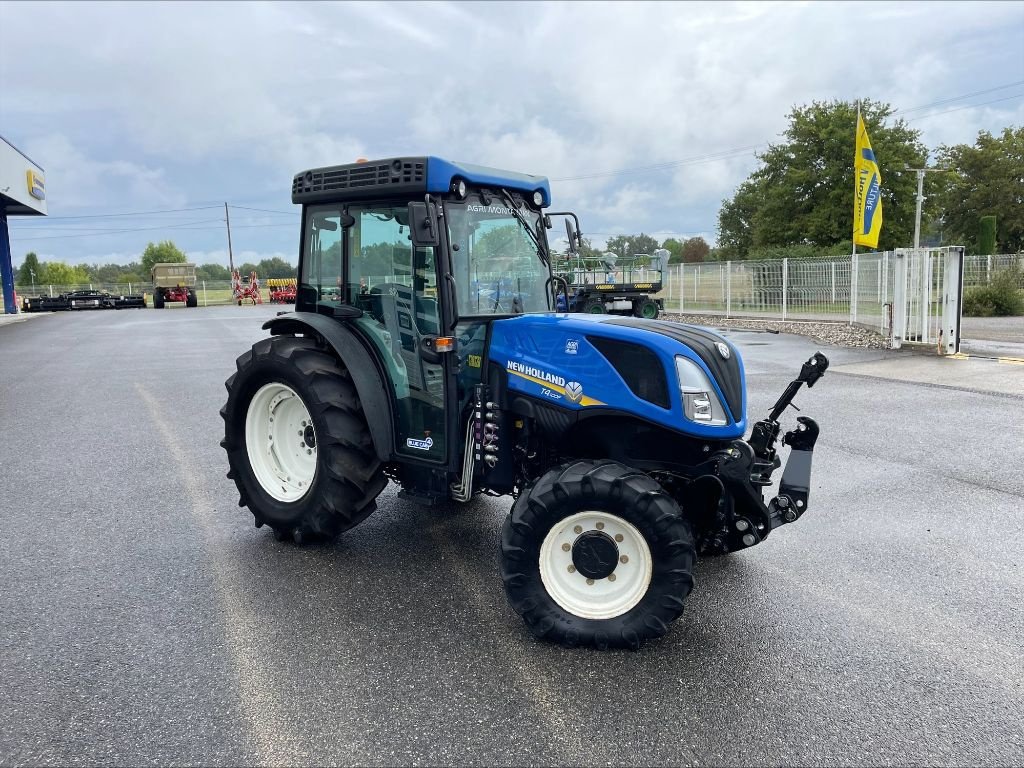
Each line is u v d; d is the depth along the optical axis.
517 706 2.82
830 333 16.16
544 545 3.28
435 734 2.65
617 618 3.21
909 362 11.70
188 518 5.01
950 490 5.44
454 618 3.55
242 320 26.88
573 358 3.61
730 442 3.54
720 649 3.24
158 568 4.16
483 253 4.05
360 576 4.05
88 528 4.81
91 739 2.63
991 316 21.20
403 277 4.07
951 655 3.18
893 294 13.73
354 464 4.20
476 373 3.95
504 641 3.33
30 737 2.64
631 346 3.51
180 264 42.50
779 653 3.21
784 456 6.41
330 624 3.49
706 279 24.36
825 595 3.78
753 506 3.48
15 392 10.29
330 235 4.47
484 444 3.87
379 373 4.25
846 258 18.08
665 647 3.26
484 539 4.62
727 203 59.31
